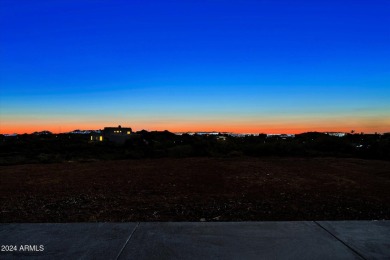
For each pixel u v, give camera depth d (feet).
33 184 33.58
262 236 13.71
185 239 13.42
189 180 35.55
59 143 136.87
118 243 13.01
